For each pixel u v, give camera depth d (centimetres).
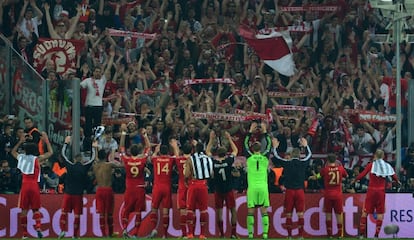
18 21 7800
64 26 7956
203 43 8100
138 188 5747
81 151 6688
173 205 6078
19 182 6250
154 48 8038
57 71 7575
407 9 6800
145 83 7756
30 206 5744
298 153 5919
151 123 7262
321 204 6141
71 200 5784
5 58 6744
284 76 8231
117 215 6078
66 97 6538
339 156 7462
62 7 8094
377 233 5969
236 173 6050
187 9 8338
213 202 6069
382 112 7912
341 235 6003
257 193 5781
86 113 7244
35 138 6362
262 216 5881
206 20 8331
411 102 6944
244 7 8500
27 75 6688
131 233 6062
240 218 6122
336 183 5953
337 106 7825
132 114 7438
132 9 8238
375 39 7656
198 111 7581
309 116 7681
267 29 8325
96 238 5825
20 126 6719
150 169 6391
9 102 6744
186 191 5844
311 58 8294
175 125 7138
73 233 5928
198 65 7981
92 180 6275
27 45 7719
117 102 7519
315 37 8425
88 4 8144
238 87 7831
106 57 7838
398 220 6166
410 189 6450
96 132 6031
